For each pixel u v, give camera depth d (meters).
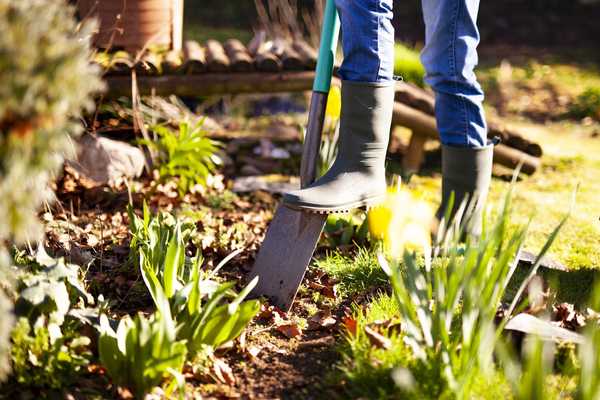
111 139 4.17
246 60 4.27
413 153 4.53
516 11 10.21
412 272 2.53
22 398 2.42
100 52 4.21
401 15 10.38
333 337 2.75
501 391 2.44
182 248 2.80
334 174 3.00
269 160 4.52
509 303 2.88
